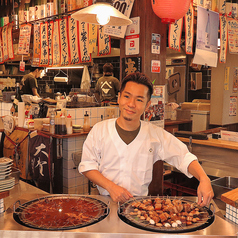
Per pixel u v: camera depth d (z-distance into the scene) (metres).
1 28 5.70
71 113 4.49
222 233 1.47
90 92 5.33
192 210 1.74
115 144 2.04
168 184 4.05
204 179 1.83
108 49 3.60
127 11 3.23
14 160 4.50
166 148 2.17
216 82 6.62
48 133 4.15
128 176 2.05
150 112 3.31
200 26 3.71
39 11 4.88
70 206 1.78
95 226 1.51
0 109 5.98
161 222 1.56
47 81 8.88
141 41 3.20
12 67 8.90
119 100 1.99
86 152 2.12
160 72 3.40
